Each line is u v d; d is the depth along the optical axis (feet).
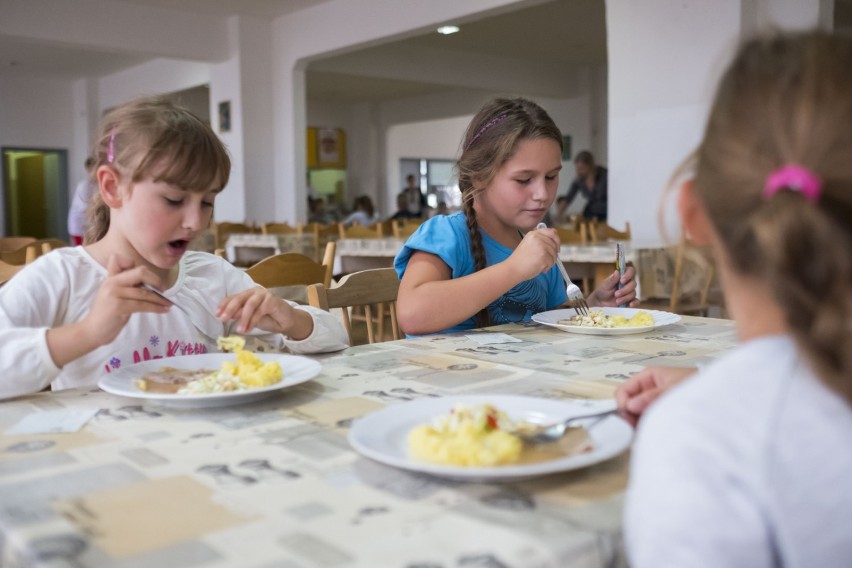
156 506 1.68
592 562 1.46
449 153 42.55
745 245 1.34
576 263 12.09
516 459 1.87
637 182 16.47
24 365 2.74
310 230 19.97
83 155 34.60
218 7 23.52
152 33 23.27
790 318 1.27
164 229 3.30
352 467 1.94
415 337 4.39
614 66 16.71
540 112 4.89
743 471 1.26
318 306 4.82
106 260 3.71
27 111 33.60
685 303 11.11
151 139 3.17
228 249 19.01
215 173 3.34
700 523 1.24
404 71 28.71
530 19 24.63
